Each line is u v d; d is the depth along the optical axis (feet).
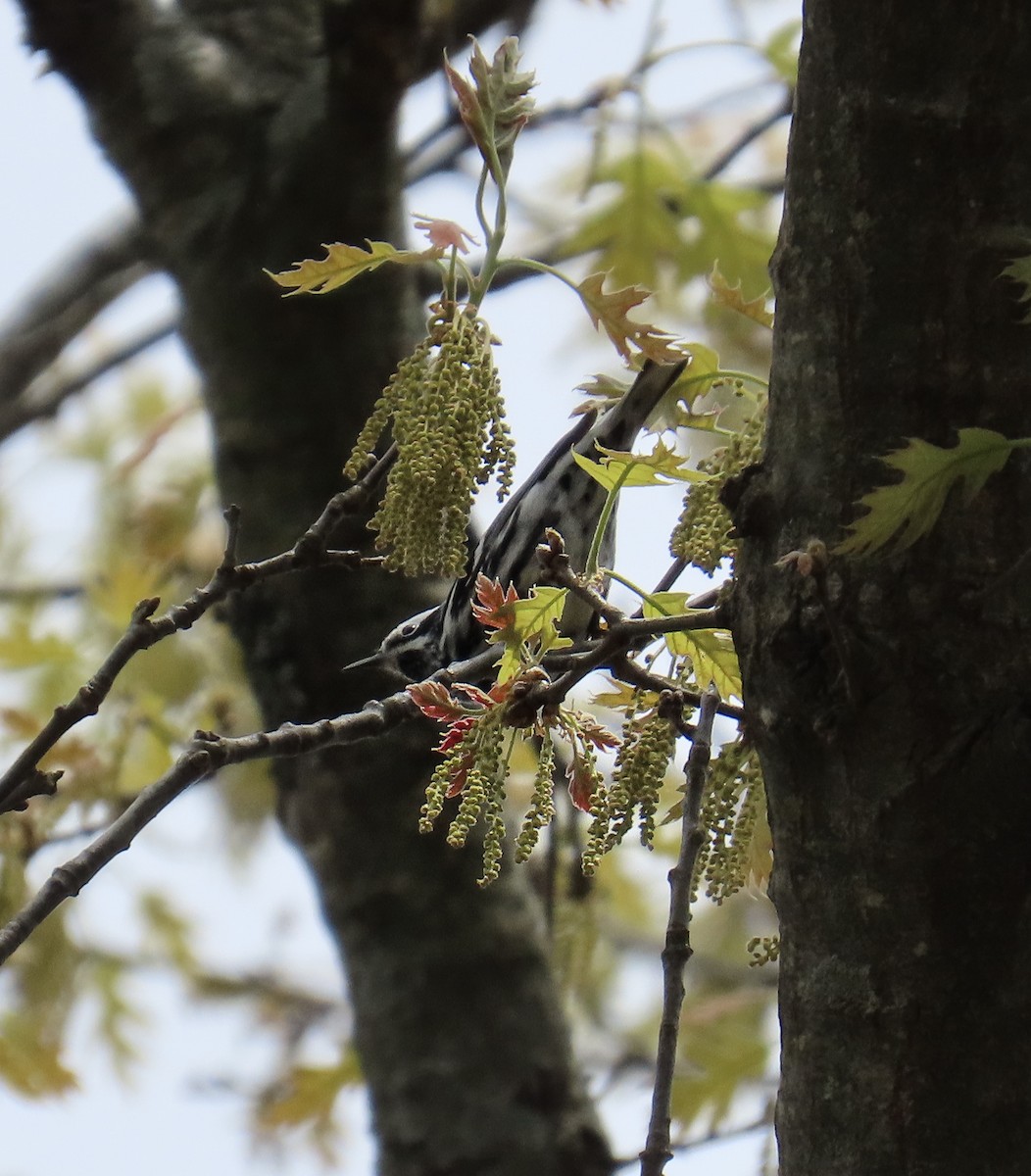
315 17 31.68
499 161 19.39
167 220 30.89
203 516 45.80
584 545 28.55
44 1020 40.55
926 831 14.44
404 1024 28.50
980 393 14.61
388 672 29.27
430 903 28.81
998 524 14.32
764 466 15.37
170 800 18.71
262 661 29.89
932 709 14.37
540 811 16.87
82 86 31.63
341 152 29.91
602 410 21.89
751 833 18.44
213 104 30.55
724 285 21.70
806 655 14.80
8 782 19.74
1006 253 14.57
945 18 14.55
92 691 20.08
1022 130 14.60
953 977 14.46
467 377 18.11
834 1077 14.82
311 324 29.91
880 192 14.79
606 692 19.83
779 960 15.58
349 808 29.27
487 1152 27.73
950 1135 14.35
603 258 38.96
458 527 17.87
